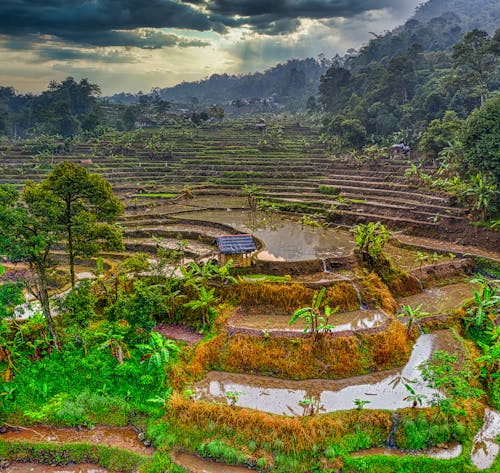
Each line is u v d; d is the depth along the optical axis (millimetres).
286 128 123188
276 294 34656
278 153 98625
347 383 27969
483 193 50719
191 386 27438
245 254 39531
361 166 83250
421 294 40688
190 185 83312
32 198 27047
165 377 27531
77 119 149125
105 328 30672
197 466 22812
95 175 30016
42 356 29312
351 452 23344
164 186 83688
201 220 59219
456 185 57844
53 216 27234
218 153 100750
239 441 23531
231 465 22859
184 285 34562
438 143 70625
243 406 25719
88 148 108312
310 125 134000
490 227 50656
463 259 46969
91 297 29906
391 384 27828
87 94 173000
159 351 27891
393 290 39906
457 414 24938
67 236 31172
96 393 26641
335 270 40125
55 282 41000
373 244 42031
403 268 44031
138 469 22688
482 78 89625
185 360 29188
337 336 30234
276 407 25688
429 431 24031
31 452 23656
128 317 29688
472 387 27188
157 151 101625
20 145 109938
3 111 137000
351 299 35688
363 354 29719
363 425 24266
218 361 29594
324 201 67688
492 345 32656
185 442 23719
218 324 32375
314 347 29422
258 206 67188
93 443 24062
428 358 30578
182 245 44094
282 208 65812
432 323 34688
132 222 59250
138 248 50000
